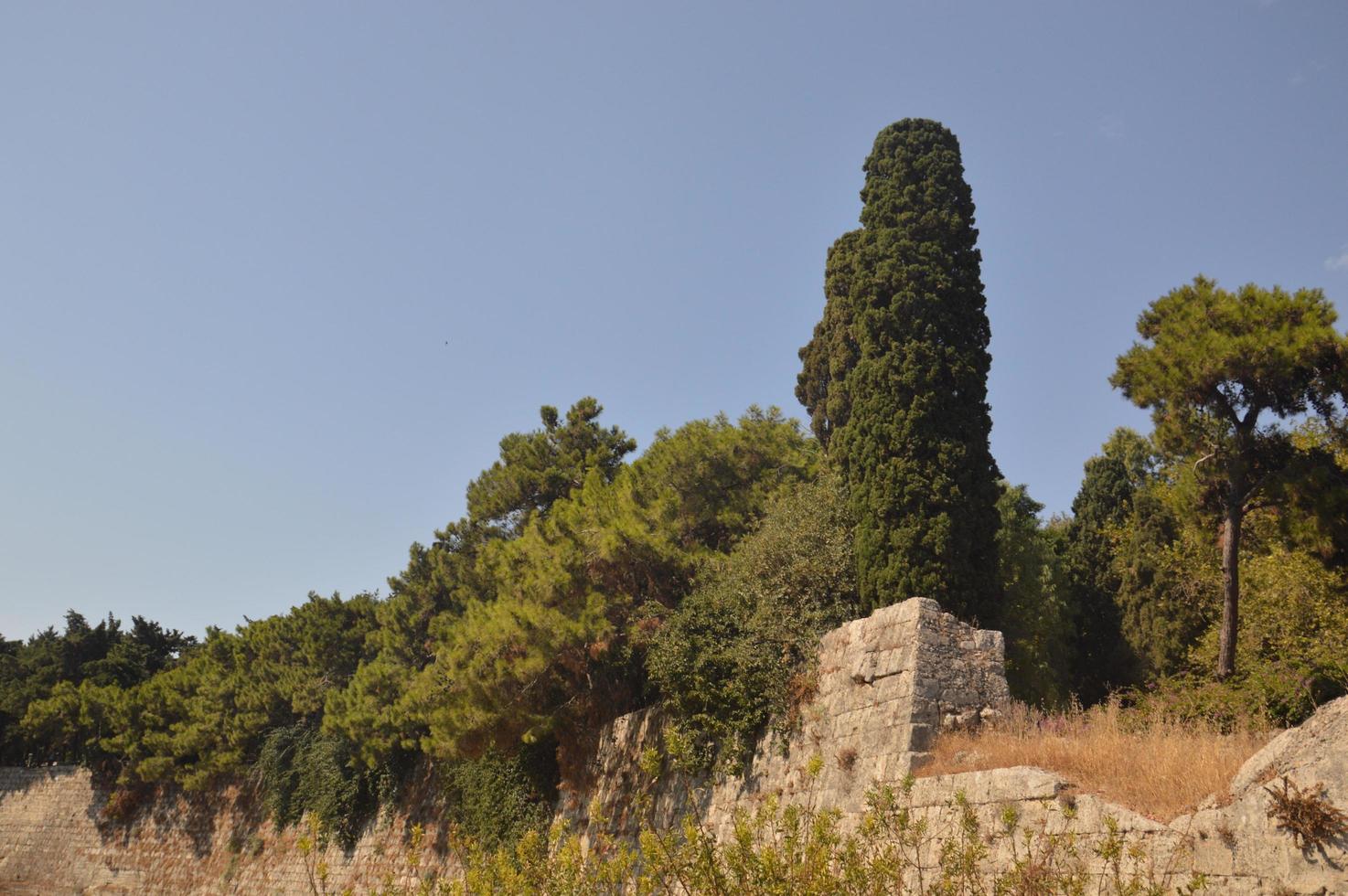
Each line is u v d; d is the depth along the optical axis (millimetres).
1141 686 27109
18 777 57688
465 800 31969
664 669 22266
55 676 61844
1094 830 11961
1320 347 18750
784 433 31031
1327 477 19078
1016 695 23281
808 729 19422
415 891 13227
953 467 22688
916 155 26484
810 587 22750
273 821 42938
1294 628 22891
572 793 27391
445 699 28859
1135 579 28625
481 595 38500
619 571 27328
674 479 30141
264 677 46719
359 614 47531
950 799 14375
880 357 24297
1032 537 28547
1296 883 9703
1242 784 10516
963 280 25172
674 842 11250
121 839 50062
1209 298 21016
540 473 37312
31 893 50531
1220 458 20562
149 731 50312
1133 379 21422
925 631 17750
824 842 10602
